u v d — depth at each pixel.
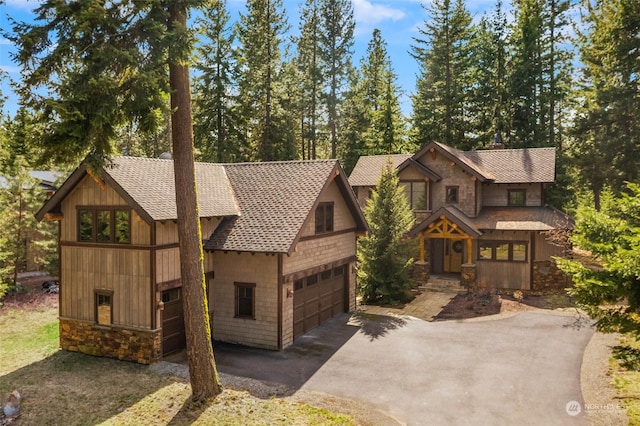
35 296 25.61
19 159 28.83
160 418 11.32
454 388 12.82
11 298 25.20
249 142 40.19
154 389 13.02
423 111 43.69
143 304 15.20
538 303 22.48
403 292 23.27
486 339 17.17
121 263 15.53
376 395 12.44
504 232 25.36
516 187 27.70
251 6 41.47
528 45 40.19
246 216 17.97
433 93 43.84
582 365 14.23
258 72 40.69
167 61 11.18
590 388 12.48
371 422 10.88
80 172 15.70
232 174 21.05
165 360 15.49
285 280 16.67
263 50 40.62
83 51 10.30
